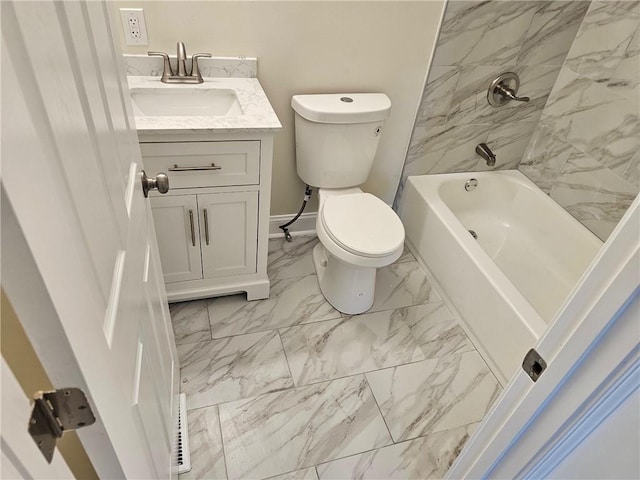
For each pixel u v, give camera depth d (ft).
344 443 4.59
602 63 6.19
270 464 4.35
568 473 2.16
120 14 4.78
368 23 5.68
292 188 7.06
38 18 1.25
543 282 6.81
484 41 6.26
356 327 5.97
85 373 1.41
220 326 5.78
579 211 6.91
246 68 5.56
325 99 5.88
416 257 7.45
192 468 4.25
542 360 2.05
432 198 6.96
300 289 6.50
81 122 1.64
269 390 5.03
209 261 5.63
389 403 5.03
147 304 2.94
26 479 1.26
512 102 7.07
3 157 0.94
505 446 2.45
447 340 5.91
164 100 5.18
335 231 5.45
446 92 6.64
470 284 5.91
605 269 1.66
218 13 5.09
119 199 2.28
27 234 1.04
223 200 5.08
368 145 6.10
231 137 4.57
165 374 3.77
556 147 7.18
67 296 1.28
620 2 5.79
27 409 1.27
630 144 5.94
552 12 6.22
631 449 1.77
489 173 7.86
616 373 1.69
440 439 4.72
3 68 0.97
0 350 1.37
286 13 5.32
